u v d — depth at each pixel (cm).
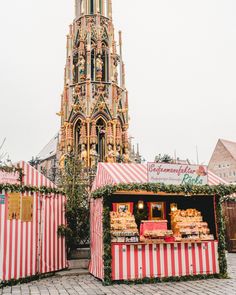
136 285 1234
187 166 1402
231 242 2330
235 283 1245
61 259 1525
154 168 1348
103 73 4028
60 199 1571
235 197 2289
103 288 1174
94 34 4034
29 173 1423
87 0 4144
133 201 1585
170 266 1327
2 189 1255
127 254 1291
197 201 1582
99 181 1517
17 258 1277
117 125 3797
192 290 1120
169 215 1602
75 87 3862
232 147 6606
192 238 1384
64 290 1132
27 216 1349
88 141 3638
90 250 1529
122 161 3684
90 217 1560
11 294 1063
